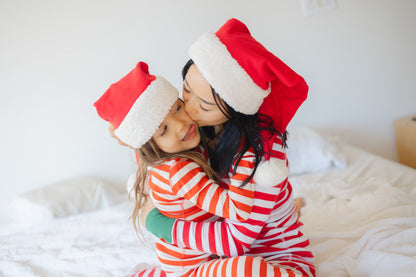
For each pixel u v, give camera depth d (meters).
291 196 1.01
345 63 2.28
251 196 0.84
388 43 2.25
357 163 1.93
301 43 2.26
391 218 1.21
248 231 0.86
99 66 2.26
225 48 0.79
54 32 2.20
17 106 2.26
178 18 2.22
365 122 2.37
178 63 2.28
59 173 2.36
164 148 0.90
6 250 1.65
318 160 1.93
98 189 2.16
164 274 1.04
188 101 0.88
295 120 2.36
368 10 2.21
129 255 1.39
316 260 1.13
